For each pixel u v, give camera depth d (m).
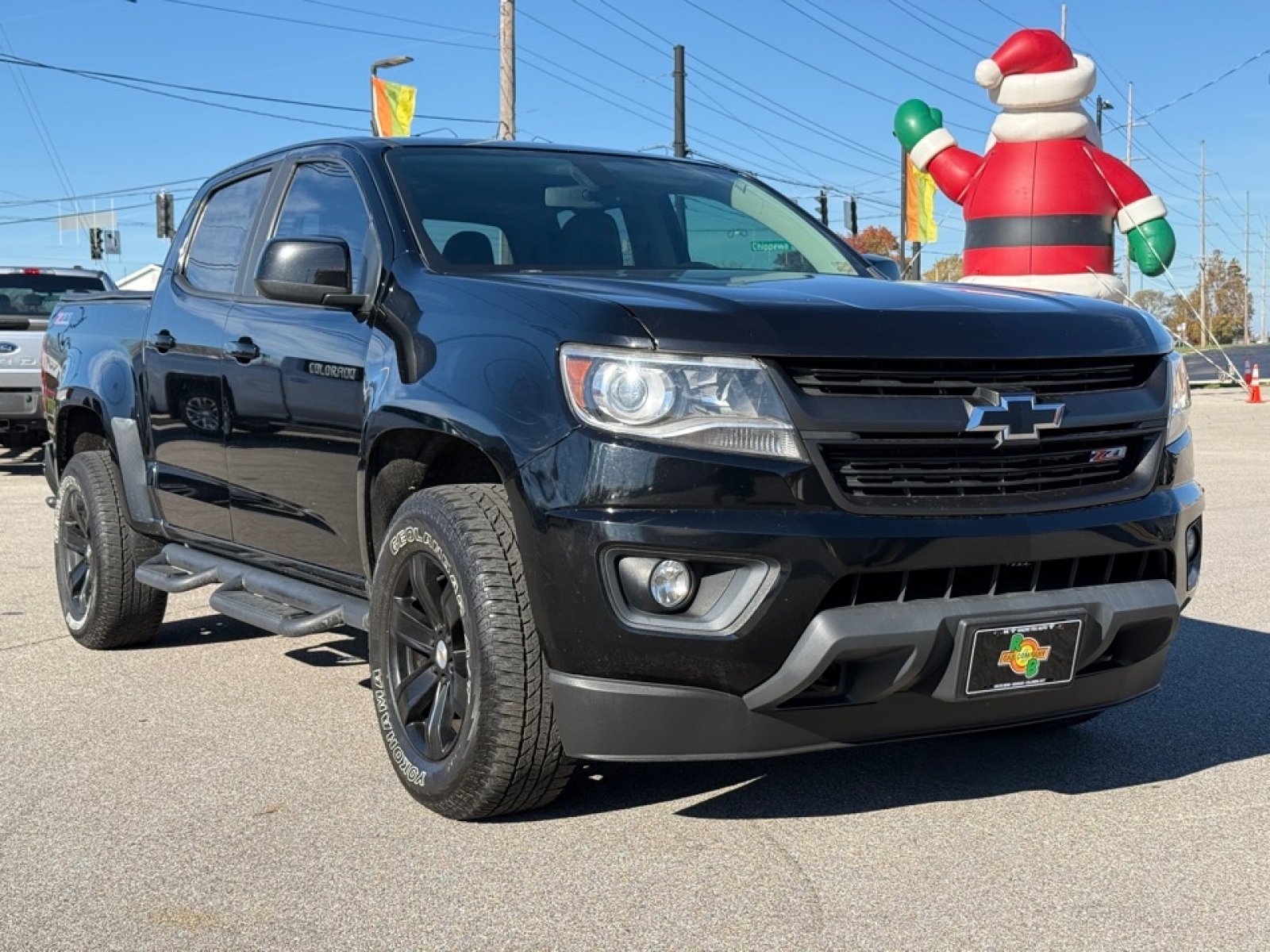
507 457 3.37
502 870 3.34
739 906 3.12
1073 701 3.59
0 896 3.23
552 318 3.43
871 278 4.51
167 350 5.30
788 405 3.21
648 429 3.21
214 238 5.39
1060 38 17.02
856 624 3.19
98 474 5.80
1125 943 2.91
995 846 3.49
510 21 26.41
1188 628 6.05
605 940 2.95
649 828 3.62
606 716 3.29
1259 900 3.14
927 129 18.09
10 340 13.76
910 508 3.27
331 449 4.24
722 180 5.21
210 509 5.13
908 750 4.31
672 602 3.21
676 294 3.46
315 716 4.78
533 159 4.84
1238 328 105.12
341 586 4.48
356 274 4.36
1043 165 16.94
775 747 3.30
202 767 4.19
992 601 3.36
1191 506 3.73
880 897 3.17
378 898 3.18
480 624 3.45
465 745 3.52
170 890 3.24
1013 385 3.41
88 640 5.83
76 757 4.31
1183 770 4.10
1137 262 17.02
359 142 4.78
